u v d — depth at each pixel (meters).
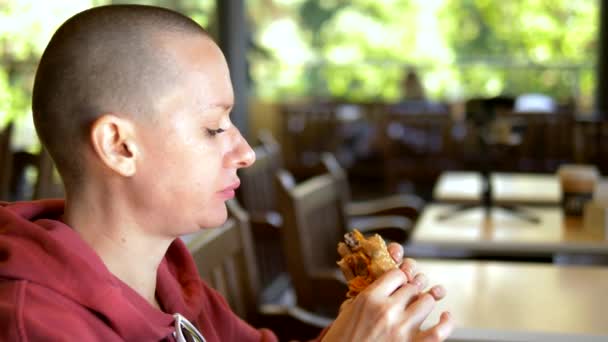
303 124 7.43
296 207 2.41
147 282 0.98
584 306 1.83
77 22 0.91
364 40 9.92
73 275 0.86
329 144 7.32
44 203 1.01
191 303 1.10
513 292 1.94
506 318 1.74
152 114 0.90
